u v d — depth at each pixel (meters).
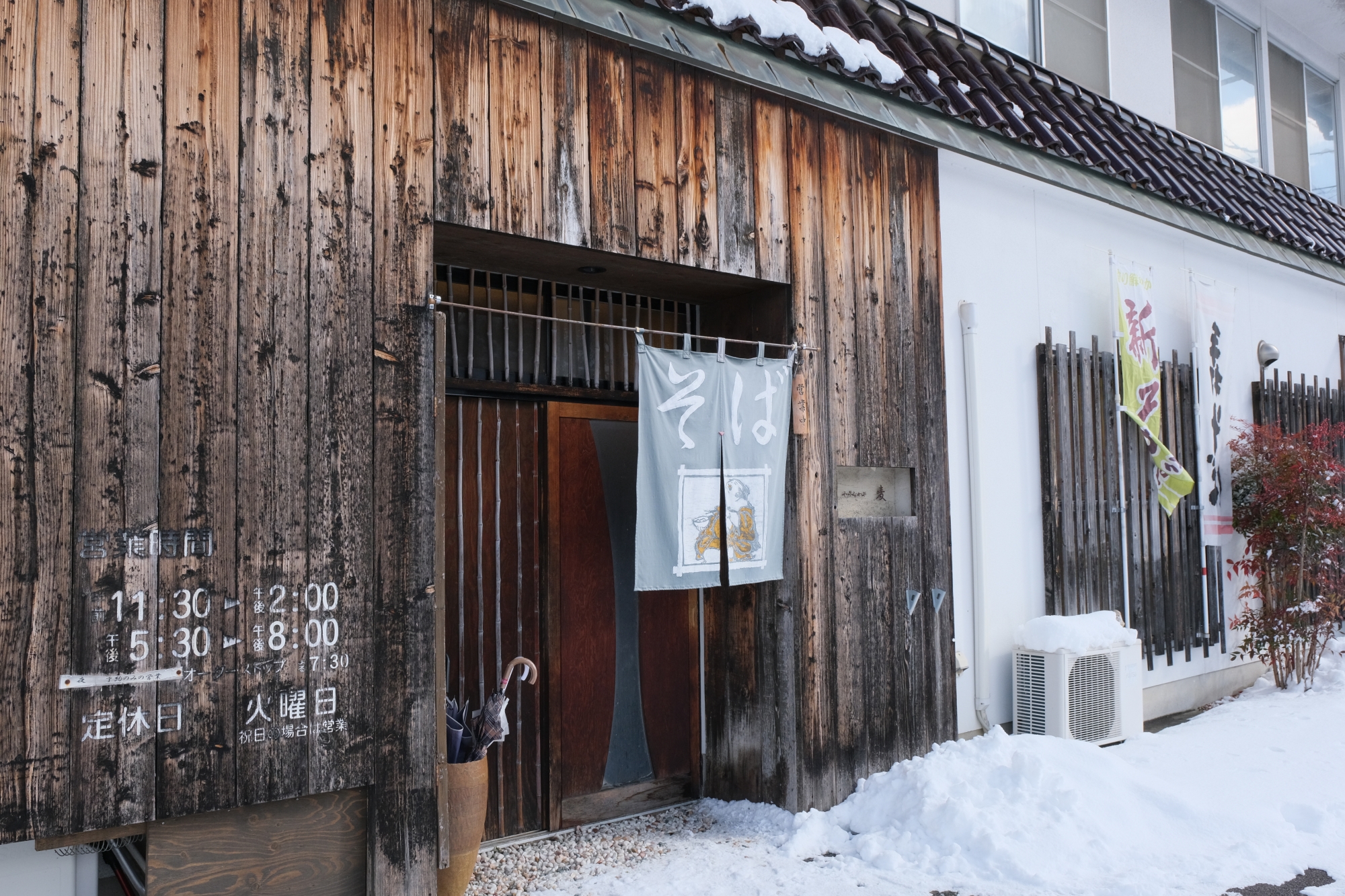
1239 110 10.80
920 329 5.89
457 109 3.84
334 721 3.41
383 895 3.48
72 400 2.94
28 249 2.89
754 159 4.99
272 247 3.35
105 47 3.04
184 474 3.13
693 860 4.54
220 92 3.26
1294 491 7.94
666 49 4.29
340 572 3.45
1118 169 6.97
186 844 3.14
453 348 4.70
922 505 5.80
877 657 5.43
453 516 4.72
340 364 3.49
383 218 3.62
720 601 5.50
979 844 4.45
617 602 5.34
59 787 2.86
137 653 3.01
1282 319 9.73
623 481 5.41
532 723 4.95
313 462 3.41
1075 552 6.90
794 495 5.08
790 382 5.05
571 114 4.22
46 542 2.88
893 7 6.39
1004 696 6.36
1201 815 4.91
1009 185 6.77
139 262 3.08
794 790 4.99
